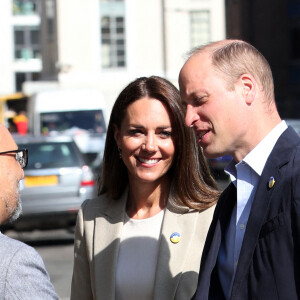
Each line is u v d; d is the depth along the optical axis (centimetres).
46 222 1897
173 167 641
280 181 434
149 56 5597
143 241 628
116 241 630
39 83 5528
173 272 609
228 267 478
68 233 2167
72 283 661
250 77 455
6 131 484
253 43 6575
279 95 6644
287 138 450
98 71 5584
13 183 471
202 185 632
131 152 630
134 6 5575
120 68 5606
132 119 626
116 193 652
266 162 447
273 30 6606
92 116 3922
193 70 461
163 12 5578
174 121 625
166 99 621
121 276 620
